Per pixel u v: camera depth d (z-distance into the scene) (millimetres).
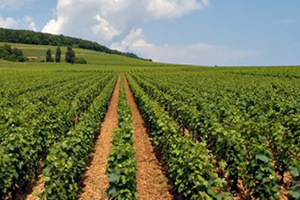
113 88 35250
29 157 8125
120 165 6480
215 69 73688
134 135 14398
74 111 15102
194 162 6477
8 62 113312
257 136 9266
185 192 6664
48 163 7074
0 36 163625
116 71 81625
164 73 62938
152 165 10203
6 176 6844
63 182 6793
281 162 8523
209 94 19625
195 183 6180
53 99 18484
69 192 7105
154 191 8219
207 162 6629
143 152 11680
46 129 10688
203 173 6473
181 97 19281
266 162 6715
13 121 11594
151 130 13695
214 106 14531
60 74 56281
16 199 7797
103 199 7746
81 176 8344
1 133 9594
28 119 12500
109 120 18031
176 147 8008
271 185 6566
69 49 129875
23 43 171875
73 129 9586
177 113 14789
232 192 8023
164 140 9539
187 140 8102
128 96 30172
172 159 7961
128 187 6406
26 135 8984
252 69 59719
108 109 22203
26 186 8562
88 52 170000
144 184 8656
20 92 24562
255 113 13648
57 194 6609
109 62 136125
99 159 10766
